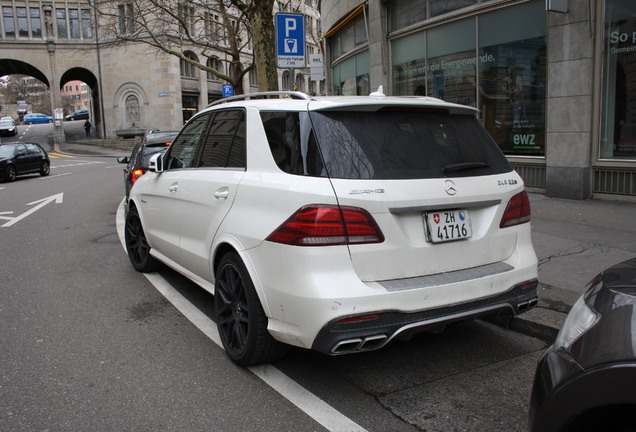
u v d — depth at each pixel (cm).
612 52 861
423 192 325
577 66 885
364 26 1564
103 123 4859
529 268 366
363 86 1608
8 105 12488
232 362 389
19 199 1444
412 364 384
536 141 986
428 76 1243
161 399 335
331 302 298
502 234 362
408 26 1294
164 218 514
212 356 400
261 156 365
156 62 4553
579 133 895
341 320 298
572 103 898
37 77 5478
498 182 363
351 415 315
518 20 993
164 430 300
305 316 306
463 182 345
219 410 321
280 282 320
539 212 825
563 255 603
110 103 4800
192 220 445
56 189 1708
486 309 340
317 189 311
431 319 320
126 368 381
